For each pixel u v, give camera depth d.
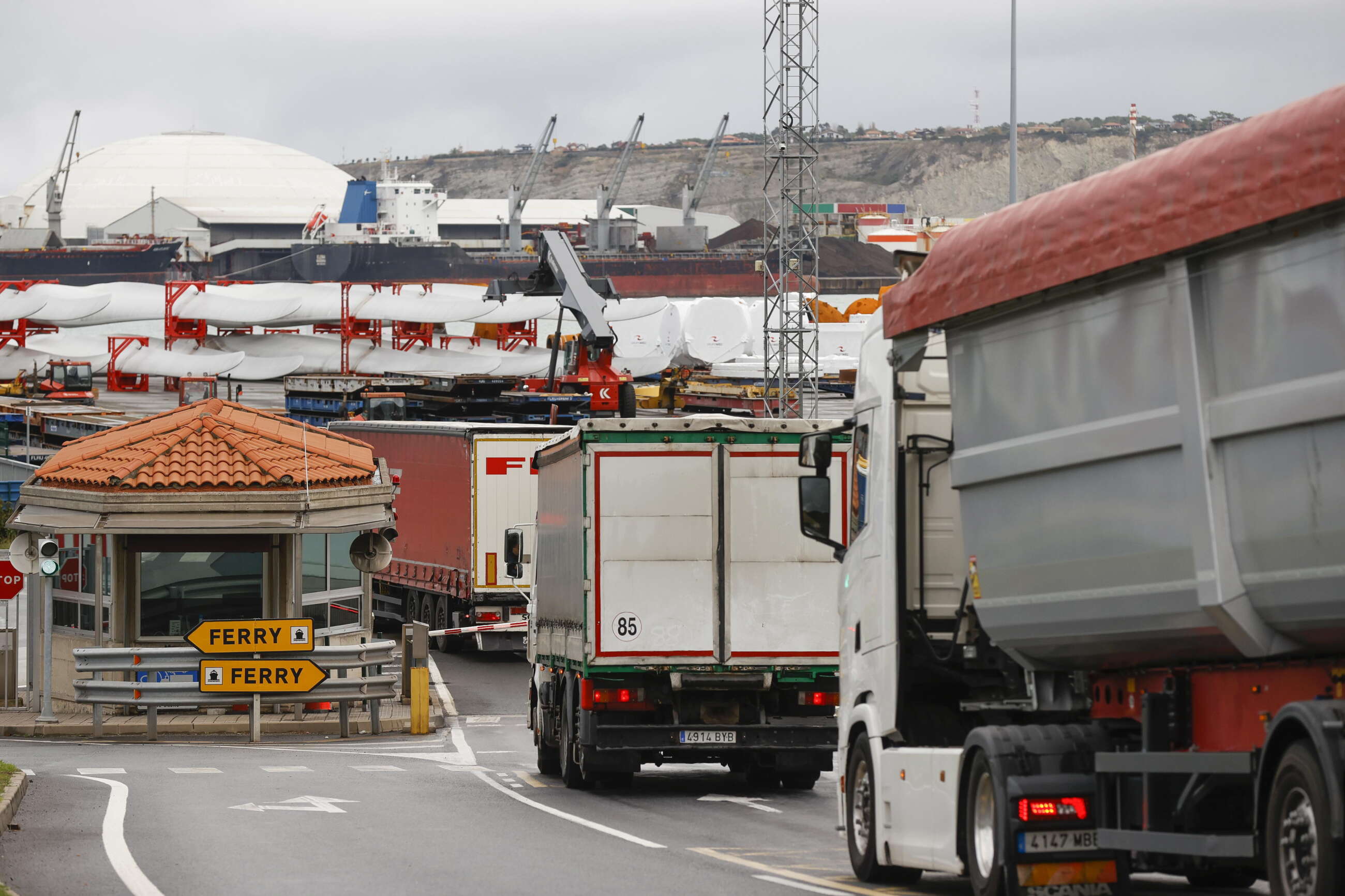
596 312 111.12
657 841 29.42
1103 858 19.52
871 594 24.95
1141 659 18.97
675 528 37.06
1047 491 19.64
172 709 56.81
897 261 24.05
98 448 57.47
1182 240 16.62
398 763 45.34
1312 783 15.15
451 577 75.44
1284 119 15.34
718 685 36.88
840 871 25.97
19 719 55.28
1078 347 18.91
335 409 149.25
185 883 23.92
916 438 24.17
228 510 54.38
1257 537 15.95
